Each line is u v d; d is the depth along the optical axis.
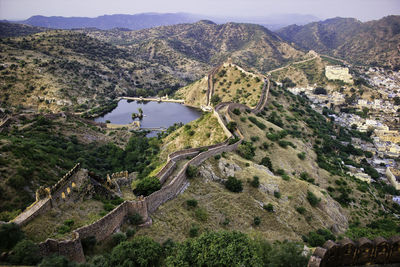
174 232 43.38
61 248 28.67
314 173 96.81
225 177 68.25
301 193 71.94
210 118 111.62
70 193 40.06
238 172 71.12
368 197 94.88
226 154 79.06
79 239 30.33
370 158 162.38
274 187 69.94
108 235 36.41
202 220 49.84
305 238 55.69
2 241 27.53
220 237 31.22
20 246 26.58
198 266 29.17
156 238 40.12
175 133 127.81
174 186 56.06
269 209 60.00
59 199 37.41
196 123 117.25
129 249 33.12
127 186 53.91
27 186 55.44
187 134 110.44
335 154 145.75
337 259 17.92
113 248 33.72
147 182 52.47
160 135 171.75
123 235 36.75
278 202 65.62
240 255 28.39
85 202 40.97
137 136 166.88
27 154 67.50
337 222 71.88
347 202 88.19
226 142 87.88
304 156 102.81
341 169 122.19
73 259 29.41
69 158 98.94
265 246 32.41
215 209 55.00
